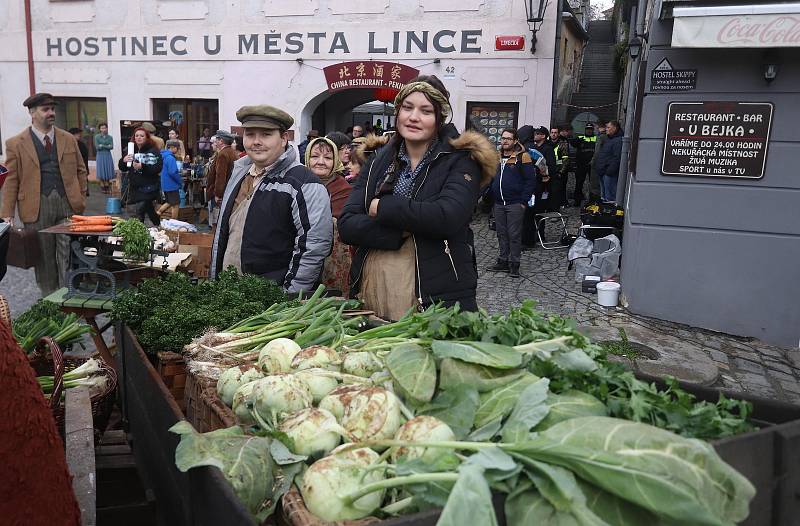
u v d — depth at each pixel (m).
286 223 3.69
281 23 14.61
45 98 6.29
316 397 2.00
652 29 6.50
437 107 3.00
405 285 3.04
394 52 13.88
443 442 1.53
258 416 1.91
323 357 2.19
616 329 6.59
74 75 16.69
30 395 1.30
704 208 6.63
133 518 2.49
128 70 16.16
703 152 6.52
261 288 3.09
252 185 3.88
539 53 12.98
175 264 4.95
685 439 1.36
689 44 5.86
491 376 1.83
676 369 5.54
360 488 1.46
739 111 6.30
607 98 24.20
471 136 3.02
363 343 2.33
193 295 2.96
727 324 6.72
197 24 15.28
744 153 6.36
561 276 8.77
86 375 3.26
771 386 5.36
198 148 15.81
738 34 5.69
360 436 1.69
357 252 3.25
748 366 5.80
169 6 15.41
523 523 1.32
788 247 6.39
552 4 12.69
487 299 7.62
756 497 1.55
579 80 25.61
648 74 6.59
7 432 1.24
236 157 10.91
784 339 6.51
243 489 1.51
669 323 6.89
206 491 1.55
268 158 3.66
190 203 14.45
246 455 1.59
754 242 6.50
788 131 6.20
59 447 1.39
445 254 3.05
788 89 6.12
